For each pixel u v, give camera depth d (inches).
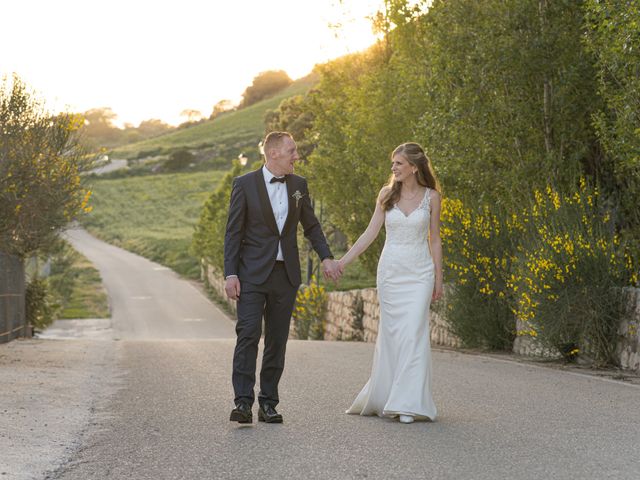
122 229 3681.1
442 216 566.3
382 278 263.7
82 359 506.3
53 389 347.3
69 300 1951.3
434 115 587.8
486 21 537.0
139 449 218.4
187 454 209.5
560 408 280.7
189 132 6830.7
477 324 558.9
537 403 292.7
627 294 428.1
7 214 593.9
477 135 547.5
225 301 1948.8
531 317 467.5
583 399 303.4
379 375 261.7
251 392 247.6
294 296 252.5
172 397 316.2
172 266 2768.2
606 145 458.0
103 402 311.1
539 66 525.7
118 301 2003.0
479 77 540.1
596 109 530.0
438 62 568.1
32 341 698.2
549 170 542.0
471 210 571.2
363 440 222.8
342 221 927.7
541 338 465.1
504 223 552.7
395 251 262.8
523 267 489.4
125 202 4350.4
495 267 546.3
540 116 545.3
